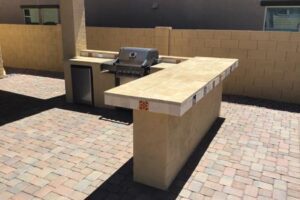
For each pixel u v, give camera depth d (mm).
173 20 14711
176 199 4680
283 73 9875
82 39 9969
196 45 11031
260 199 4691
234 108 9227
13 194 4758
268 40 9836
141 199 4680
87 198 4688
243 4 12953
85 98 9312
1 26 15477
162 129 4609
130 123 7844
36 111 8797
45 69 14922
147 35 11883
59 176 5273
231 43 10422
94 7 16844
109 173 5383
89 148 6344
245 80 10516
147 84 5055
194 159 5926
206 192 4859
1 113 8609
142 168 4992
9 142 6633
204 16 13914
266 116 8508
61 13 9430
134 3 15586
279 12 12453
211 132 7285
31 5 18719
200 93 4820
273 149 6387
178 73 6043
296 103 9883
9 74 14047
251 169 5566
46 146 6438
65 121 7977
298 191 4918
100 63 8695
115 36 12633
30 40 14820
